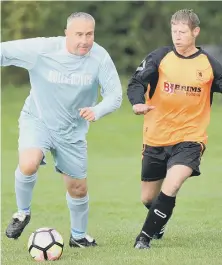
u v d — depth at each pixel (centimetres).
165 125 2141
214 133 5559
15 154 4891
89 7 9006
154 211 2077
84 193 2166
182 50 2112
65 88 2066
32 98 2098
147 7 8994
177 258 1931
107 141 5462
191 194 3272
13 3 8250
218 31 8744
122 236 2361
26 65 2067
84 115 2016
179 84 2112
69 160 2123
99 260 1938
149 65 2125
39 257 1981
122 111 7081
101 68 2072
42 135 2084
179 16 2100
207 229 2473
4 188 3622
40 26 8531
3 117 6856
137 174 3931
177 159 2084
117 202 3167
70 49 2047
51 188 3541
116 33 9119
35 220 2800
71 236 2214
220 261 1892
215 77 2130
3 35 8262
